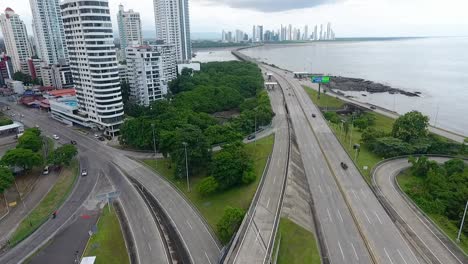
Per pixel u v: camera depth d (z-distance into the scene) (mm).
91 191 107750
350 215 84125
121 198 102500
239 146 118062
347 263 67562
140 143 133625
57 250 79000
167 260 73938
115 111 161500
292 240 74875
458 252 70188
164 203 99062
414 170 108188
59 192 107375
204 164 113438
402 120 132500
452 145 125938
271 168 109875
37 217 92875
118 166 126438
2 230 87562
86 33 148125
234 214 78438
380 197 93062
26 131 145875
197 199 100188
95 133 166000
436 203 88125
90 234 84062
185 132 116938
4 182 97875
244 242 69562
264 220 78750
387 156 122750
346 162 116938
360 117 175000
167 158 130250
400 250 70625
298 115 177875
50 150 144375
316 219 82812
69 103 189625
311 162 116812
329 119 173750
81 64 159625
